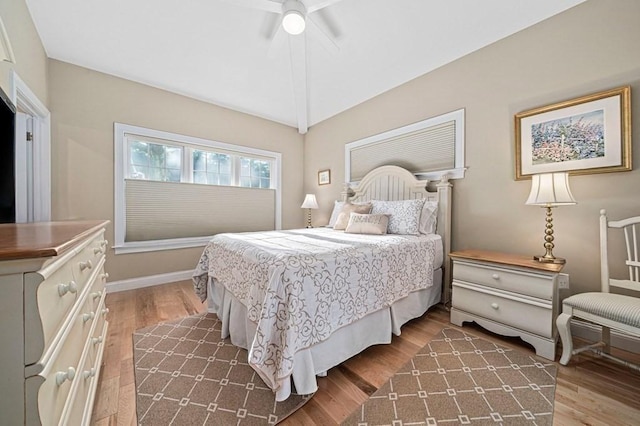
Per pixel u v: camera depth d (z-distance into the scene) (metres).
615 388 1.33
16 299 0.57
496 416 1.15
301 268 1.32
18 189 2.24
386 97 3.33
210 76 3.08
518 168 2.18
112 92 2.85
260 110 3.94
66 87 2.59
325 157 4.30
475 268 1.98
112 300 2.60
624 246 1.71
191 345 1.76
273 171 4.39
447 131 2.69
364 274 1.62
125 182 2.96
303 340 1.27
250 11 2.27
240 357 1.62
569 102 1.91
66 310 0.79
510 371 1.48
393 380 1.41
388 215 2.67
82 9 2.12
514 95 2.21
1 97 1.15
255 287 1.44
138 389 1.32
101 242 1.54
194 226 3.49
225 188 3.79
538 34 2.08
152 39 2.48
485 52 2.39
